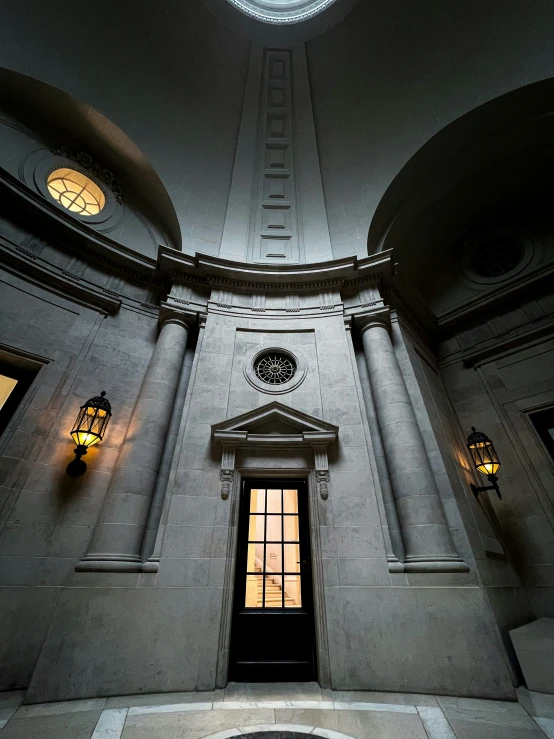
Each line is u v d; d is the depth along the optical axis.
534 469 6.50
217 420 5.89
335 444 5.69
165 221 9.16
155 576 4.45
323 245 9.09
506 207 9.39
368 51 9.52
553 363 7.14
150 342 7.07
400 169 8.61
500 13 7.52
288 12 10.45
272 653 4.48
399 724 3.23
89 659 3.86
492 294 8.30
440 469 5.54
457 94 8.04
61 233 6.93
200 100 9.64
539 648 3.98
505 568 5.48
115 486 5.01
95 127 8.18
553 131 7.86
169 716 3.38
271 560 5.07
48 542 4.70
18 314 5.93
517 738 2.95
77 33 7.73
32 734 3.01
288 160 10.35
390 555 4.73
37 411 5.43
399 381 6.26
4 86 7.25
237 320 7.29
